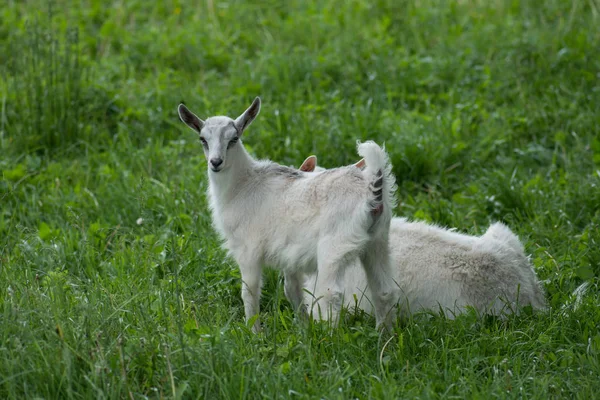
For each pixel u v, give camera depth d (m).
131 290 10.35
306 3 22.70
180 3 22.66
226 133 10.48
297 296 10.86
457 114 16.55
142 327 9.34
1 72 18.19
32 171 14.90
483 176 14.76
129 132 16.55
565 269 11.60
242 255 10.51
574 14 20.30
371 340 9.38
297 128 16.11
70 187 14.30
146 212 13.26
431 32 20.70
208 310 10.29
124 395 8.05
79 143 16.03
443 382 8.59
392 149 15.20
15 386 8.08
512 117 16.48
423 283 10.31
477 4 21.83
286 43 20.41
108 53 19.80
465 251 10.55
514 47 18.80
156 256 11.69
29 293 9.77
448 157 15.26
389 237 10.57
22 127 15.91
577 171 14.68
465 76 18.31
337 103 16.95
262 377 8.31
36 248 11.99
